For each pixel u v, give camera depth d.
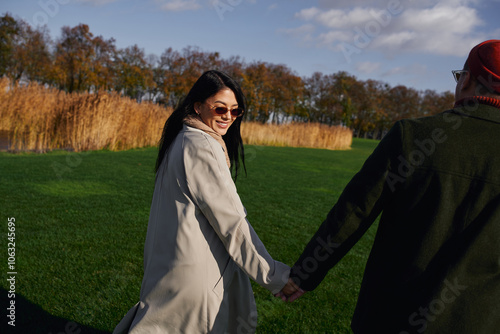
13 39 42.56
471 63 1.20
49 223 4.02
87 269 2.98
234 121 1.73
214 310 1.40
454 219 1.09
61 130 10.51
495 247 1.05
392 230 1.18
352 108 67.44
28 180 6.01
